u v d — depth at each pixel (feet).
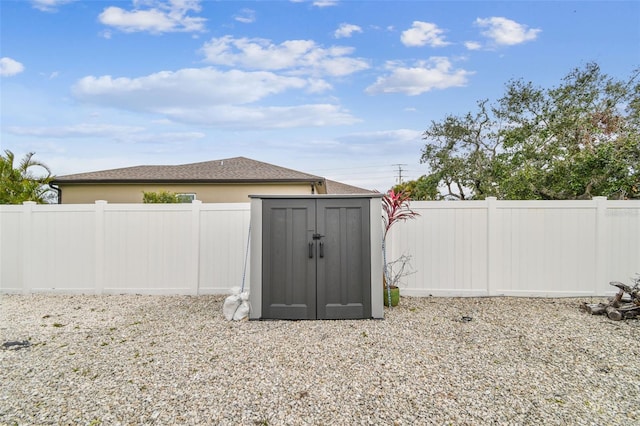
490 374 11.64
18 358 13.21
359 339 14.90
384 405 9.74
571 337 15.11
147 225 24.08
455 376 11.49
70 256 24.29
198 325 17.10
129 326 17.10
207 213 23.99
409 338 15.05
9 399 10.18
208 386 10.85
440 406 9.68
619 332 15.72
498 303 20.92
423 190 58.03
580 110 38.01
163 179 42.42
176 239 24.02
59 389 10.76
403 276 22.90
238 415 9.29
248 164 51.31
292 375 11.58
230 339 15.02
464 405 9.73
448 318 17.95
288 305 17.69
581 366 12.28
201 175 44.57
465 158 55.16
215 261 23.98
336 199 17.79
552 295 22.22
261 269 17.71
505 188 36.24
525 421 8.96
